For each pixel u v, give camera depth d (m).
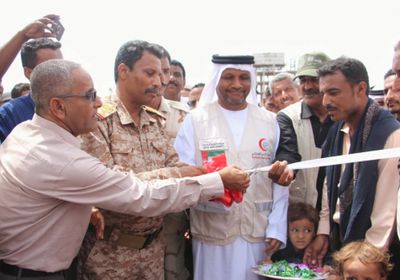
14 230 2.29
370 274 2.51
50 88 2.31
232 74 3.25
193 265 3.38
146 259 2.90
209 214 3.15
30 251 2.32
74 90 2.31
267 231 3.19
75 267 3.01
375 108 2.68
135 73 2.83
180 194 2.51
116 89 2.96
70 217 2.37
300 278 2.85
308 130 3.59
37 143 2.29
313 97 3.56
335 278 2.77
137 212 2.42
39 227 2.30
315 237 3.31
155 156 2.95
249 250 3.19
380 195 2.55
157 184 2.48
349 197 2.71
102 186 2.31
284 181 2.94
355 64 2.67
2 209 2.28
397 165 2.52
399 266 2.81
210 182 2.62
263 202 3.22
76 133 2.43
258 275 3.19
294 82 5.74
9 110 3.28
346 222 2.74
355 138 2.69
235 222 3.15
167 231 3.51
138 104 2.91
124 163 2.80
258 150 3.26
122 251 2.80
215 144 3.22
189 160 3.25
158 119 3.09
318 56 3.64
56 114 2.34
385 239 2.54
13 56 3.30
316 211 3.38
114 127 2.82
